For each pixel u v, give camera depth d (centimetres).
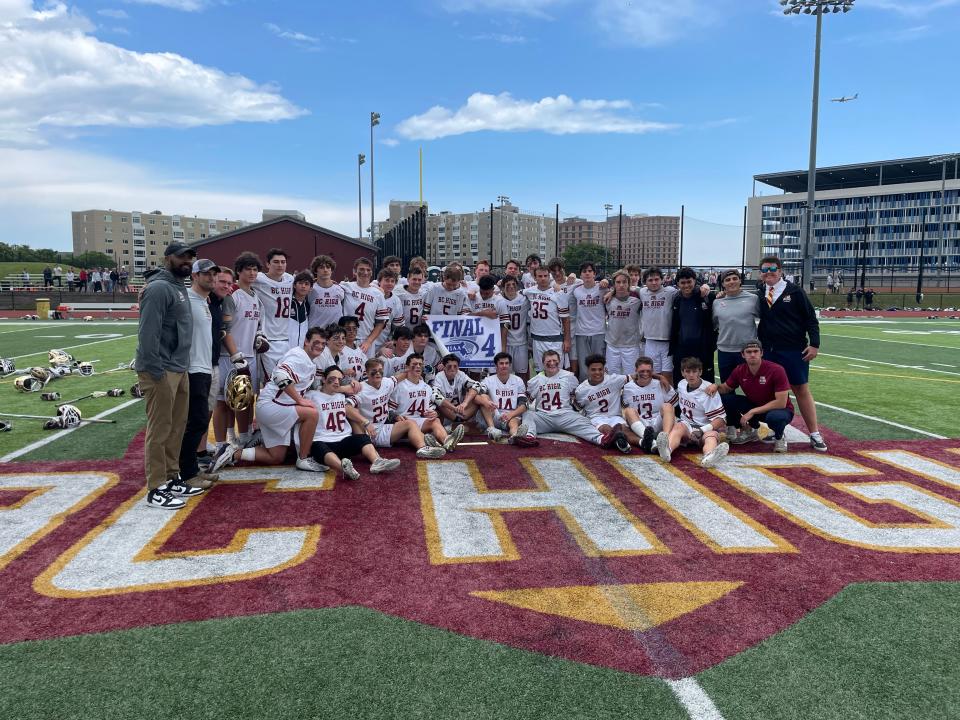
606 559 364
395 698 240
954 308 3338
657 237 11762
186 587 326
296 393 521
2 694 242
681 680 253
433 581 335
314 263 645
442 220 11894
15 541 382
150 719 229
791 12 2467
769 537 397
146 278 440
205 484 479
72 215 13900
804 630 290
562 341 802
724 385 626
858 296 3269
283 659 265
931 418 755
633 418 616
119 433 652
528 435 605
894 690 247
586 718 230
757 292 631
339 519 421
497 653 270
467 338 750
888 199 8675
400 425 590
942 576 345
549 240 11906
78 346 1509
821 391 944
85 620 294
